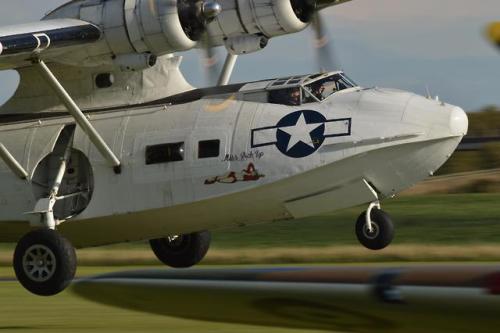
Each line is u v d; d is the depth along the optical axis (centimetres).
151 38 5334
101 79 5794
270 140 5334
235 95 5562
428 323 1831
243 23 5619
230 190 5372
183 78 5809
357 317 1936
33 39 5081
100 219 5638
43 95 5912
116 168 5606
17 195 5788
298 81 5466
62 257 5266
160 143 5531
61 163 5666
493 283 1717
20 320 3984
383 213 5844
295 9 5700
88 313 4206
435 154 5269
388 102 5294
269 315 2064
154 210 5531
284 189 5347
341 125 5244
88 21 5359
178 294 2047
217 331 3531
